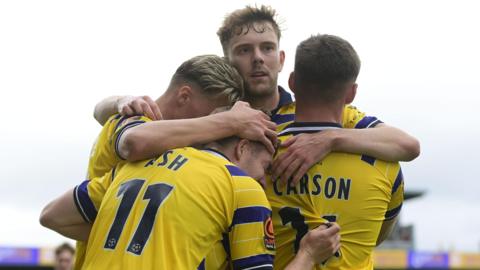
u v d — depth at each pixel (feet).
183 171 13.43
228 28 18.56
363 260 14.93
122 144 13.88
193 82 14.82
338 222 14.58
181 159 13.65
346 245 14.67
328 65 14.49
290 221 14.62
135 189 13.51
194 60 14.98
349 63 14.60
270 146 14.28
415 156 15.06
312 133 14.69
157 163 13.70
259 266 13.21
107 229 13.44
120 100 15.02
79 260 14.85
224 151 14.16
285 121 17.08
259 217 13.35
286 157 14.49
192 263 12.92
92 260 13.38
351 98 15.16
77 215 14.30
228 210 13.26
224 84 14.78
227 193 13.33
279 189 14.66
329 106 14.82
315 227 14.47
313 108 14.83
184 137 13.83
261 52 18.22
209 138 13.96
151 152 13.74
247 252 13.24
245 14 18.40
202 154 13.76
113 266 13.03
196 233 13.01
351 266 14.75
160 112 14.70
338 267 14.61
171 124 13.85
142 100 14.57
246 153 14.24
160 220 13.03
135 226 13.17
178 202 13.12
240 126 14.11
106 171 14.78
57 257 37.96
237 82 15.07
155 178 13.48
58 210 14.39
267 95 18.34
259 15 18.40
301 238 14.57
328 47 14.62
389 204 15.43
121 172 13.98
